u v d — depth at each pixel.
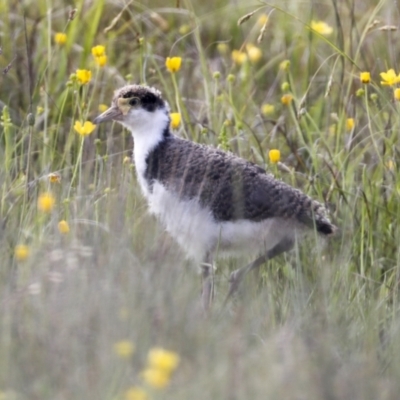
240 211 11.43
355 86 15.55
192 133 13.94
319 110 15.60
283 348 8.91
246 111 15.92
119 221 11.63
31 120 12.66
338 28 15.02
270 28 18.23
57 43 15.29
